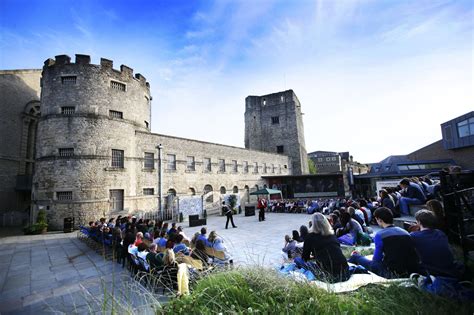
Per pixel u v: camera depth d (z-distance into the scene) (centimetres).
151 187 2200
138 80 2277
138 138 2152
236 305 300
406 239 374
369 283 336
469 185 488
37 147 1878
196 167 2705
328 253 398
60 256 982
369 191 2741
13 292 610
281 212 2472
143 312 338
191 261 592
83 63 1927
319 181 3459
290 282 337
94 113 1903
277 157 4191
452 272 337
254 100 5028
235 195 2727
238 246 1002
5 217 2212
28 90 2589
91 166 1809
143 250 692
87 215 1745
